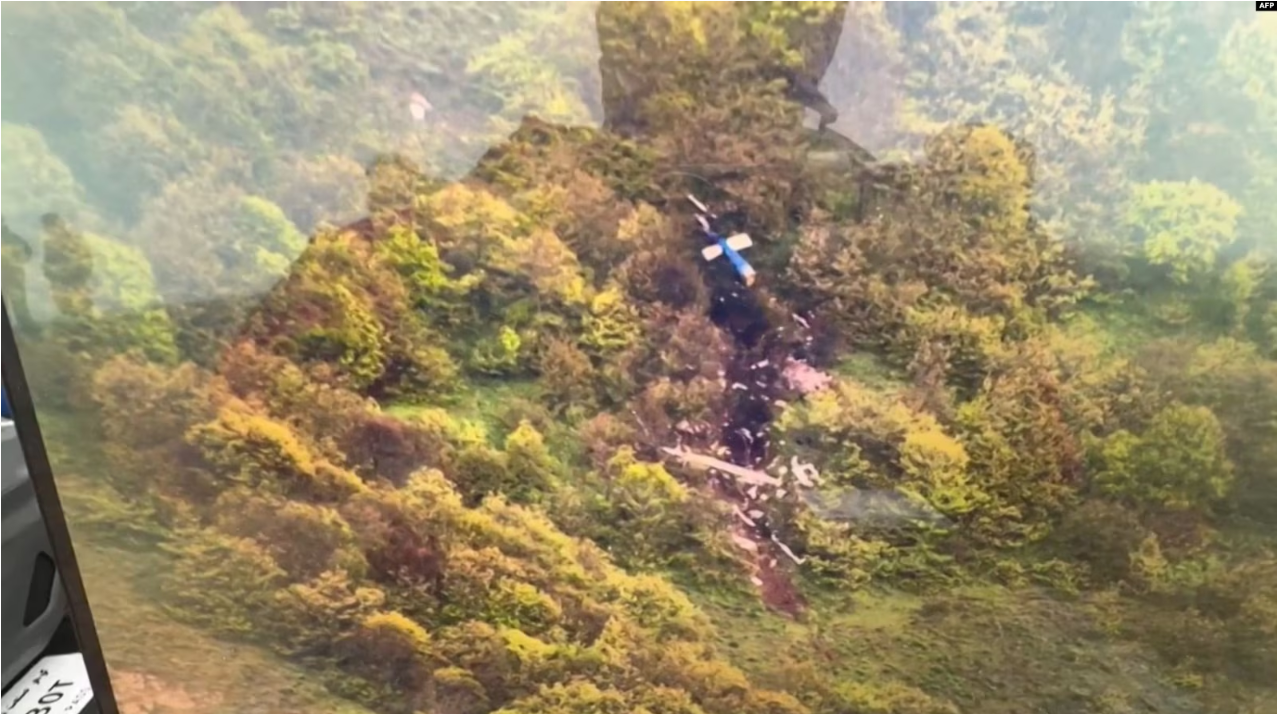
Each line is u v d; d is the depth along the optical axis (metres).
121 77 59.41
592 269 60.38
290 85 59.09
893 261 59.50
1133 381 60.34
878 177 58.62
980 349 60.38
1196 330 59.69
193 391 63.22
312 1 57.97
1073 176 58.28
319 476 64.25
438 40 58.09
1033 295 59.69
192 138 60.03
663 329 60.94
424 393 62.69
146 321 62.38
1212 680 63.78
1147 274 59.19
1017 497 61.94
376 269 61.16
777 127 58.19
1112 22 56.56
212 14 58.44
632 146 58.72
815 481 62.44
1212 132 57.53
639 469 62.88
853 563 63.53
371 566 65.56
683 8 56.88
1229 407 60.34
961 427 61.28
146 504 64.81
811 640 64.88
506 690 67.31
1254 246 58.53
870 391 61.12
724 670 65.69
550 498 63.62
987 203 58.72
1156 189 58.22
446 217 60.25
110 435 63.75
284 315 62.09
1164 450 61.00
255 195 60.59
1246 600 62.56
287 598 66.31
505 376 62.09
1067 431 61.03
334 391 63.00
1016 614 63.69
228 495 64.69
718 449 62.31
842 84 57.62
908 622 64.25
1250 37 56.34
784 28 56.91
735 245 59.62
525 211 59.91
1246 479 61.06
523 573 65.00
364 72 58.72
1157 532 62.09
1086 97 57.44
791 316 60.38
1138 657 63.84
